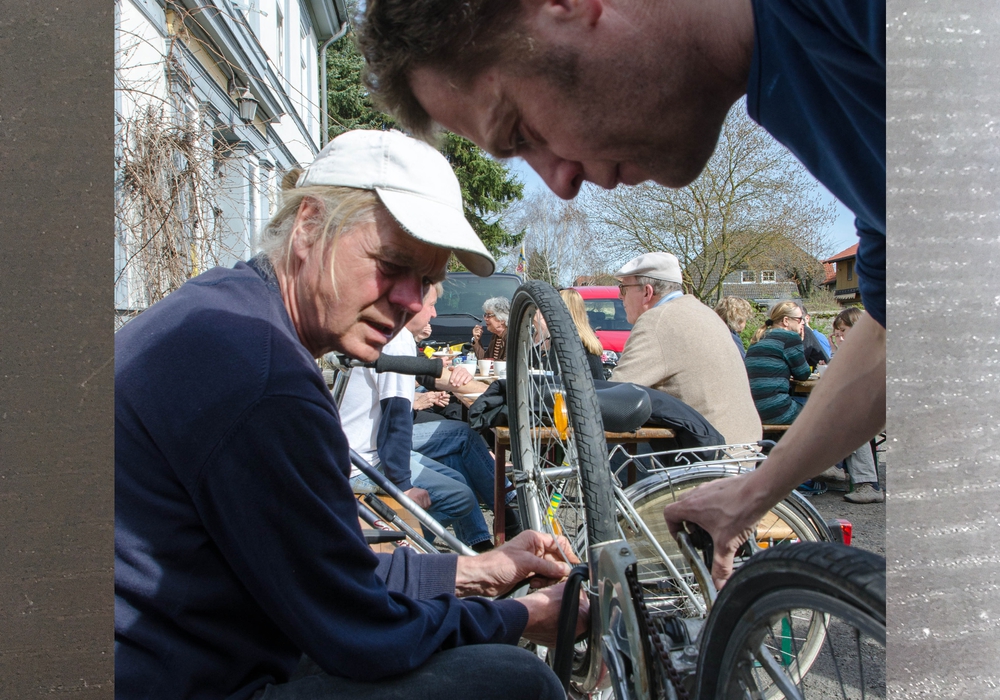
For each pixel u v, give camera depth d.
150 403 1.02
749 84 0.88
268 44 11.45
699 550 1.47
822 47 0.77
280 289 1.26
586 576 1.42
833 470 5.31
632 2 0.90
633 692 1.21
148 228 3.64
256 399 1.02
